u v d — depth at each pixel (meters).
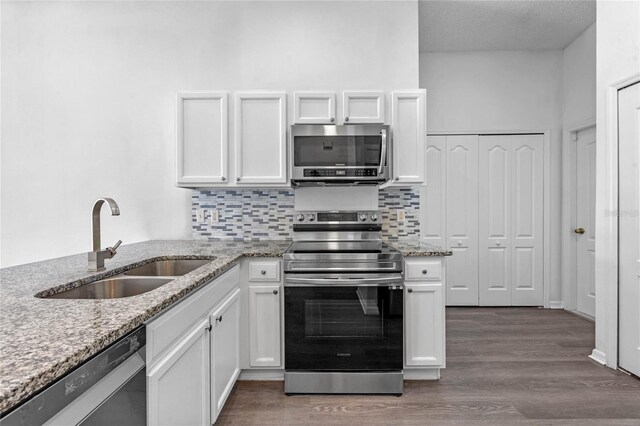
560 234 4.04
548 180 4.04
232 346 2.09
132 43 2.92
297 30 2.88
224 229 2.95
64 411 0.74
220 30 2.90
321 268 2.22
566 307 3.95
